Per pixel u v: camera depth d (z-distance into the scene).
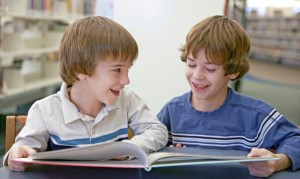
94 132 1.00
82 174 0.80
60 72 0.97
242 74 1.17
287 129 1.08
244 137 1.15
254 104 1.16
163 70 2.29
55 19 4.91
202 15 2.18
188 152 0.99
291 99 5.84
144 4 2.25
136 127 1.09
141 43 2.30
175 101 1.24
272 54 11.65
